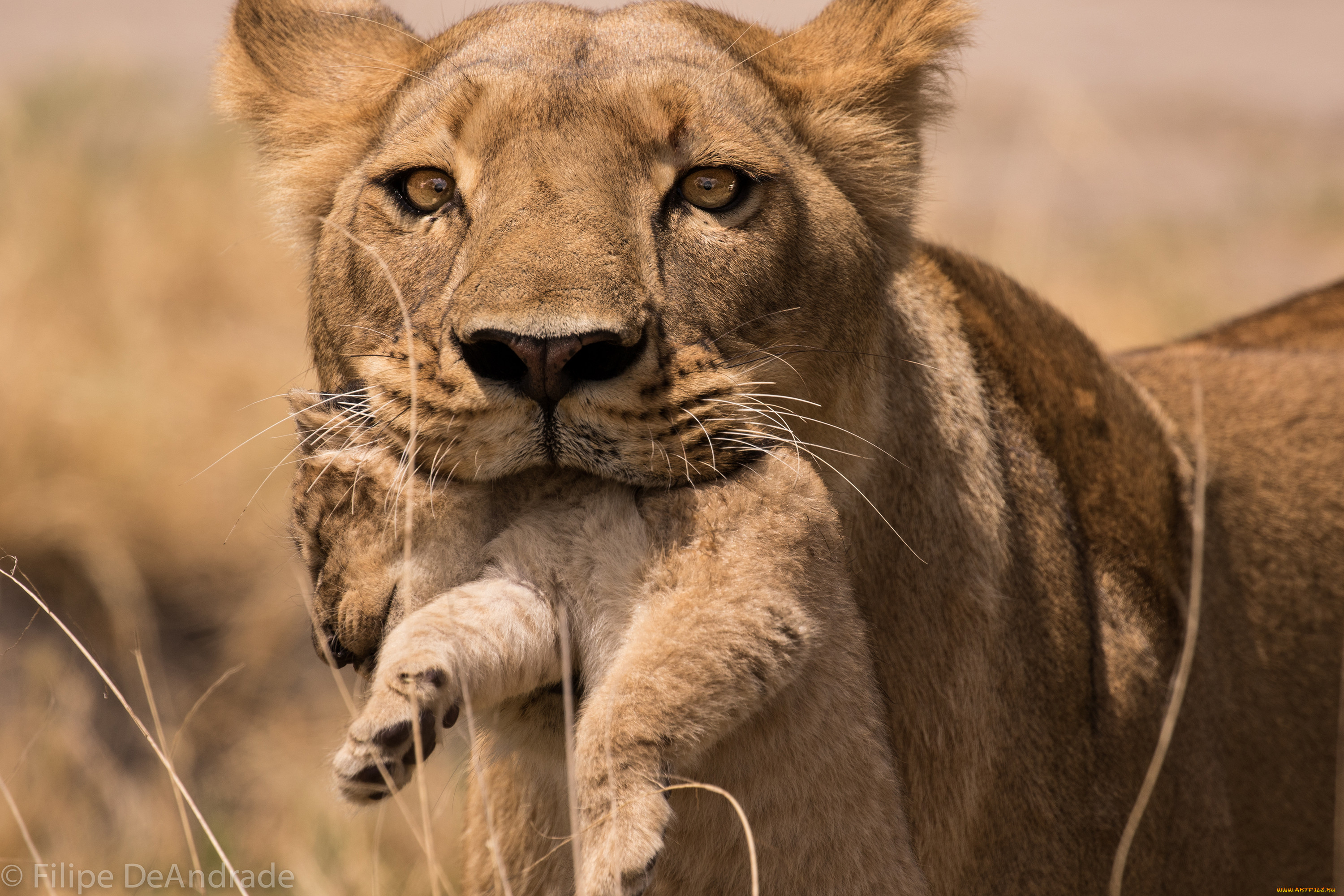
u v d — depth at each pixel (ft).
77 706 33.73
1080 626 19.38
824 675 14.73
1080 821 18.90
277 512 39.83
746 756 14.94
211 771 34.22
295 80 19.13
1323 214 73.97
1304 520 23.35
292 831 30.81
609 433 14.62
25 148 58.34
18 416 39.27
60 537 36.91
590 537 14.53
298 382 34.19
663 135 15.96
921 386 18.58
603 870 12.82
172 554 38.63
